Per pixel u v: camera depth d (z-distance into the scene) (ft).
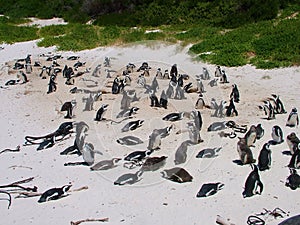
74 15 140.36
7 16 153.28
